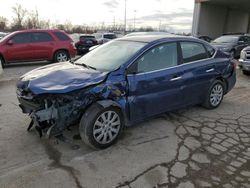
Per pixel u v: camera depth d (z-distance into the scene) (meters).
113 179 2.96
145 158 3.41
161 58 4.24
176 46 4.49
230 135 4.16
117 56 4.11
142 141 3.89
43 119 3.25
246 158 3.46
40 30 11.54
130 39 4.61
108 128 3.63
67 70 3.85
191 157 3.45
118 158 3.41
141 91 3.93
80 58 4.74
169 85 4.30
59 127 3.36
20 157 3.38
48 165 3.22
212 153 3.57
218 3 25.75
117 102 3.69
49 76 3.59
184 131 4.27
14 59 10.98
